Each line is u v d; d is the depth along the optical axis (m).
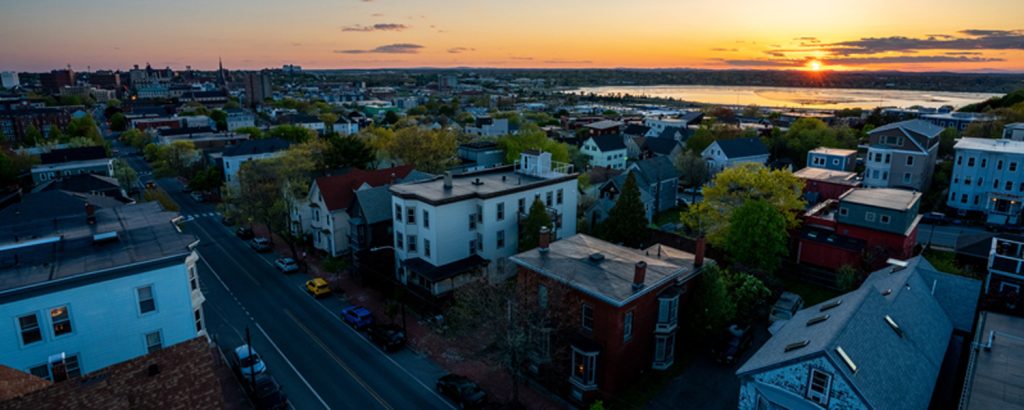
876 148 76.50
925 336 27.89
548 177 51.62
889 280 33.47
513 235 47.34
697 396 31.53
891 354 24.36
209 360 21.62
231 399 31.95
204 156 99.69
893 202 47.91
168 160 99.12
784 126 167.38
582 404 31.34
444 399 31.81
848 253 47.81
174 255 28.61
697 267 35.81
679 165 85.75
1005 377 22.56
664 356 33.91
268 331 40.19
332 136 85.69
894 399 22.14
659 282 31.39
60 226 32.88
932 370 25.80
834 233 49.84
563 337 31.98
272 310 43.84
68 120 176.62
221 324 41.28
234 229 68.69
